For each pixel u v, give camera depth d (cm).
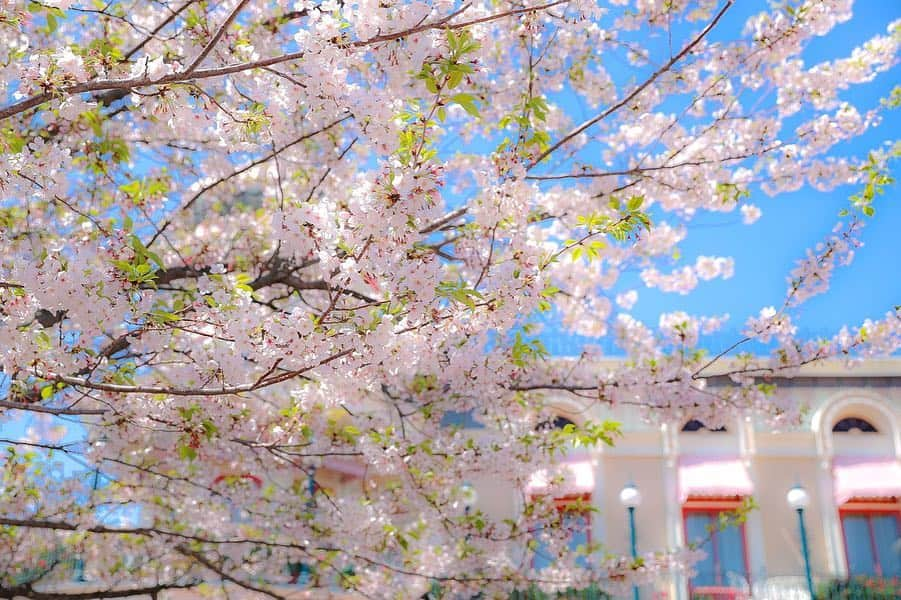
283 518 853
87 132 584
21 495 761
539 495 836
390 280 351
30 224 549
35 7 407
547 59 716
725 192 763
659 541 1838
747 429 1908
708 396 788
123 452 750
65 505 808
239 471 827
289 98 403
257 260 743
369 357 382
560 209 736
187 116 378
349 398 600
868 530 1859
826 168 791
